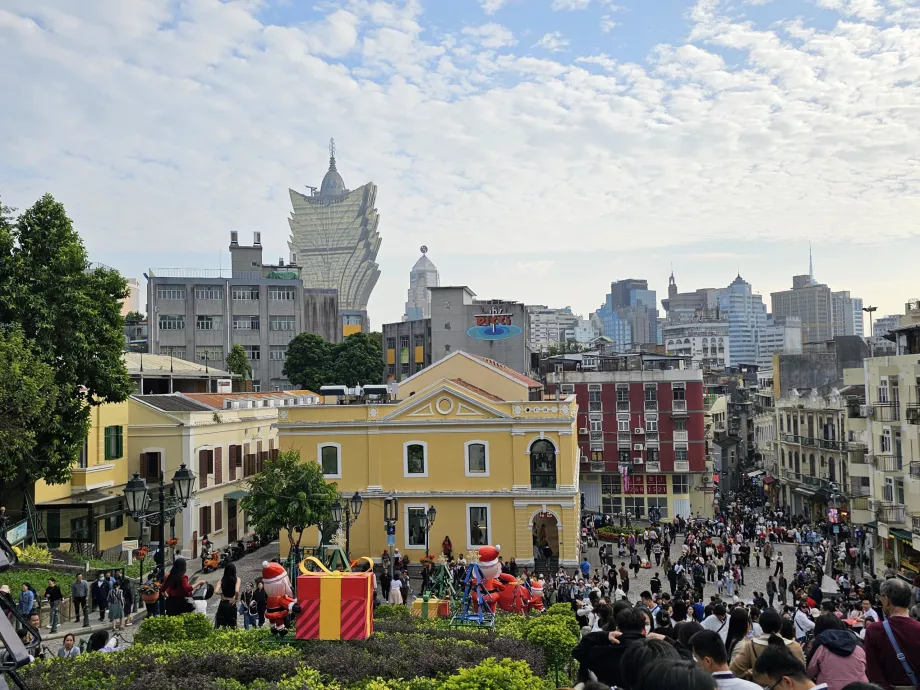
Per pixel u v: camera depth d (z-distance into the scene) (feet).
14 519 129.80
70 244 124.67
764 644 33.68
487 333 253.03
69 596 100.07
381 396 168.66
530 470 150.10
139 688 40.52
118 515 149.59
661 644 27.37
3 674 27.68
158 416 164.76
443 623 65.57
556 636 53.67
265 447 205.57
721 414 328.70
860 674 31.37
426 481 152.56
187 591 61.36
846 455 211.82
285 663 45.55
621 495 254.47
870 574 158.20
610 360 266.57
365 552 152.87
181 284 345.92
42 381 108.47
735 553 158.71
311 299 409.28
